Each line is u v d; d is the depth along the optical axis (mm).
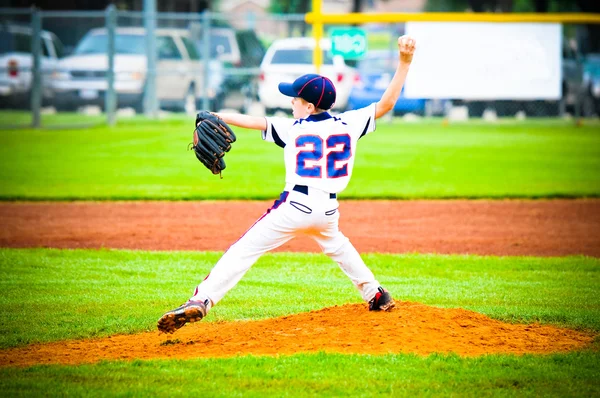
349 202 48156
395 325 21891
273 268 32281
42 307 25938
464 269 32219
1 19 110438
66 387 18141
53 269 31531
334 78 78125
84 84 85625
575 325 23812
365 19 64938
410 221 42594
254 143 71312
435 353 20125
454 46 75250
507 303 26656
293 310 25734
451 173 57750
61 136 72688
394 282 30000
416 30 75188
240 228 40469
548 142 73812
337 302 26859
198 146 20469
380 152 67000
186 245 36562
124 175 55562
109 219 42406
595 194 50062
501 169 59438
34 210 44781
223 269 20781
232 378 18594
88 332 23125
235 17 82625
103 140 70312
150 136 72562
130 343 21953
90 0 115250
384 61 89562
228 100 86688
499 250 35969
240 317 25016
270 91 80562
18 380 18578
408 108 91438
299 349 20594
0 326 23672
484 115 96688
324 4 189375
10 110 92750
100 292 28000
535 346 21344
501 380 18578
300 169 20594
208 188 51312
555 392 18016
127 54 86812
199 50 90875
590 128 84688
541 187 52312
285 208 20641
